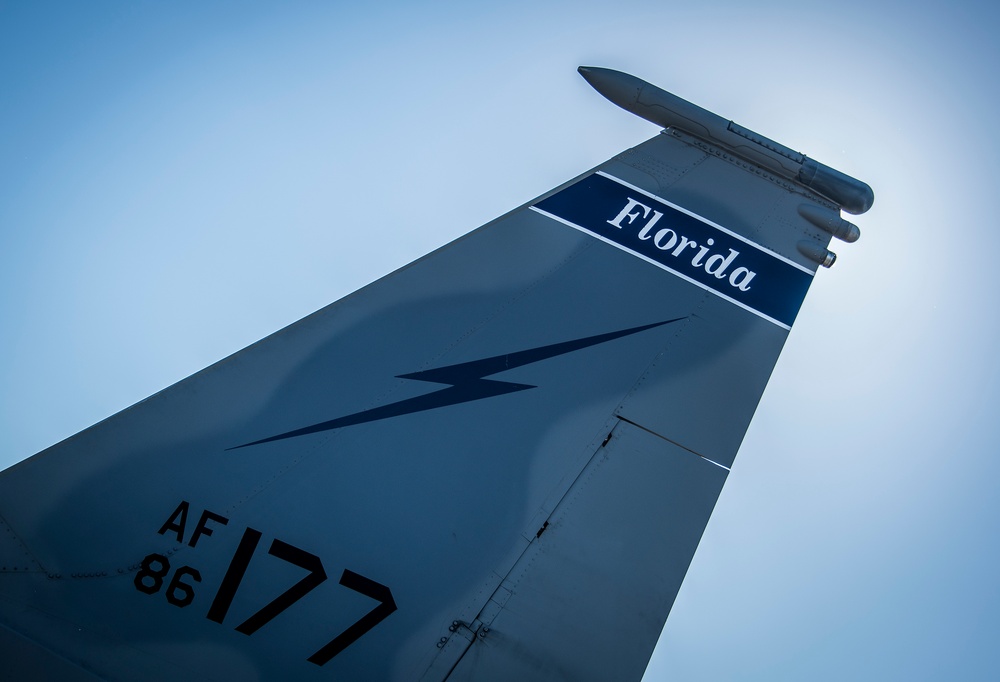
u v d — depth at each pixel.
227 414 2.82
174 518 2.70
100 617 2.59
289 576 2.67
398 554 2.72
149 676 2.53
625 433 2.96
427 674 2.60
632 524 2.83
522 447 2.89
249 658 2.58
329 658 2.60
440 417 2.90
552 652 2.65
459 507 2.79
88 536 2.66
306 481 2.78
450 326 3.03
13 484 2.70
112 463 2.74
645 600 2.74
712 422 3.01
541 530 2.79
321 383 2.90
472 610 2.68
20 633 2.54
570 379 3.01
